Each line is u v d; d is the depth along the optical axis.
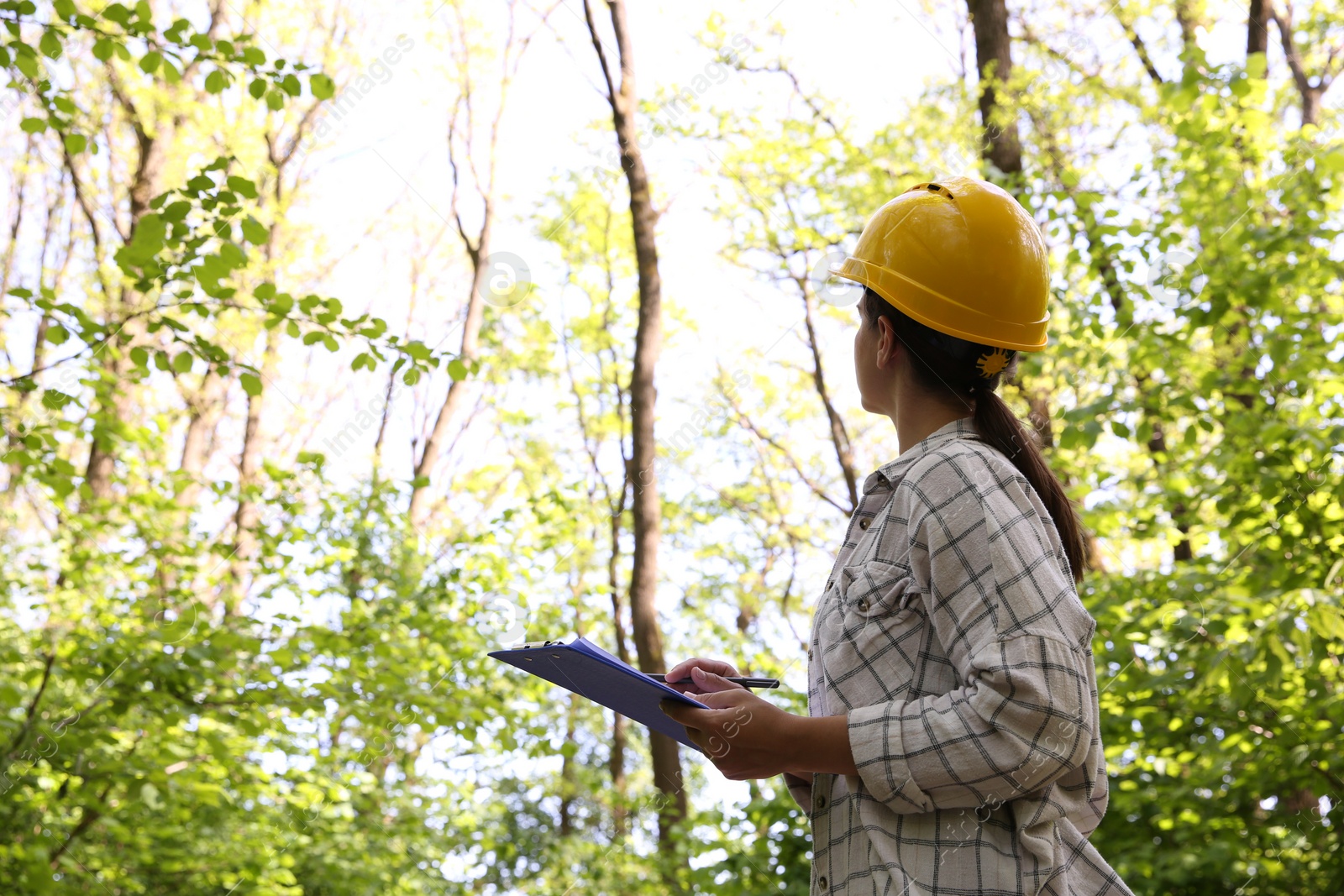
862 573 1.07
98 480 5.50
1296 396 4.36
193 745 4.38
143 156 10.08
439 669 6.02
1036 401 5.03
